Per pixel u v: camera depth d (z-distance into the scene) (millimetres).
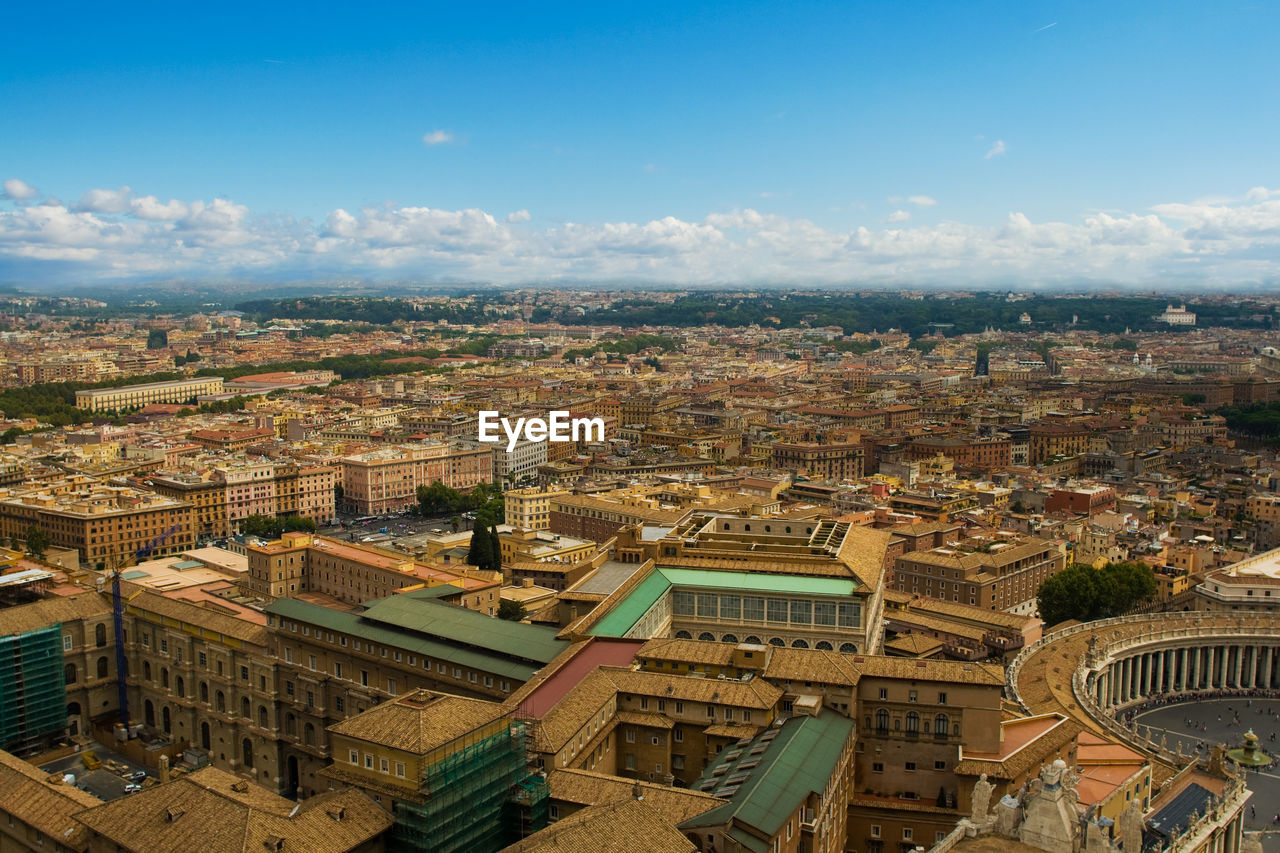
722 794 154375
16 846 177250
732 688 185375
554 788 162125
